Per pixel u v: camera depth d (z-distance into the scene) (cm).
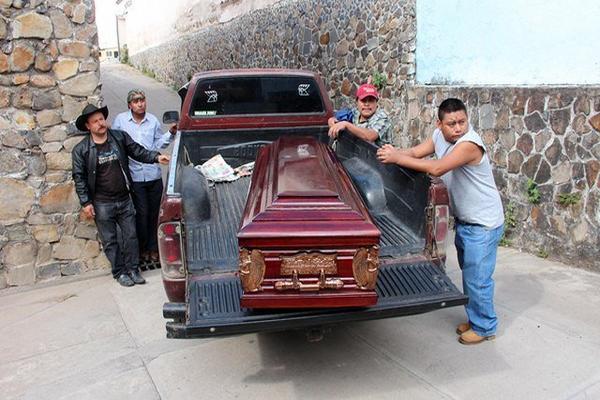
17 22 470
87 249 532
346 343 362
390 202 380
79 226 525
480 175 324
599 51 445
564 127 471
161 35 1944
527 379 312
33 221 505
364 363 337
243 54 1259
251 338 376
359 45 785
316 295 267
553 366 323
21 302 471
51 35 485
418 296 290
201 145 501
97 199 482
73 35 495
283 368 335
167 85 1798
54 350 379
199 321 267
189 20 1623
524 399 294
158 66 1966
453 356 339
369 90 466
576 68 466
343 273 265
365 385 313
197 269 313
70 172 513
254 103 496
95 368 350
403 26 680
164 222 298
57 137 502
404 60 685
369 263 265
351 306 271
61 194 512
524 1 504
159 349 370
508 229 535
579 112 458
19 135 487
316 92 501
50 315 439
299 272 264
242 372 333
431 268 319
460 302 290
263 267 263
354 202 289
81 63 502
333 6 845
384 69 731
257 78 488
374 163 397
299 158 355
